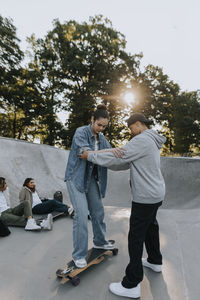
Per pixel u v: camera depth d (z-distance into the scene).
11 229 3.59
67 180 2.19
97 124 2.13
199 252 2.66
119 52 23.88
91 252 2.38
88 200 2.38
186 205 6.55
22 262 2.43
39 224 3.77
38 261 2.46
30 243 2.99
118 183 8.47
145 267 2.28
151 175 1.76
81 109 22.06
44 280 2.07
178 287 1.95
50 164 7.54
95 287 1.96
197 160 7.70
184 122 27.00
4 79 23.22
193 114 27.83
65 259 2.51
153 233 2.13
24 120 23.59
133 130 1.97
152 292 1.88
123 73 23.56
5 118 25.92
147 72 24.58
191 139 28.33
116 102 22.83
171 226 3.67
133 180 1.80
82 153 2.00
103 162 1.85
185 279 2.07
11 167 6.29
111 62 24.20
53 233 3.39
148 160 1.75
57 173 7.53
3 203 4.01
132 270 1.78
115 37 24.03
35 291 1.90
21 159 6.73
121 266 2.32
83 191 2.16
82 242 2.08
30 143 7.39
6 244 2.95
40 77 23.55
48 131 24.77
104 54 23.56
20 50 23.95
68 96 23.16
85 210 2.12
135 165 1.78
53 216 4.12
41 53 23.98
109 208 5.05
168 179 7.84
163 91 24.50
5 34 22.69
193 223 3.77
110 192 8.11
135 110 23.48
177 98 25.64
